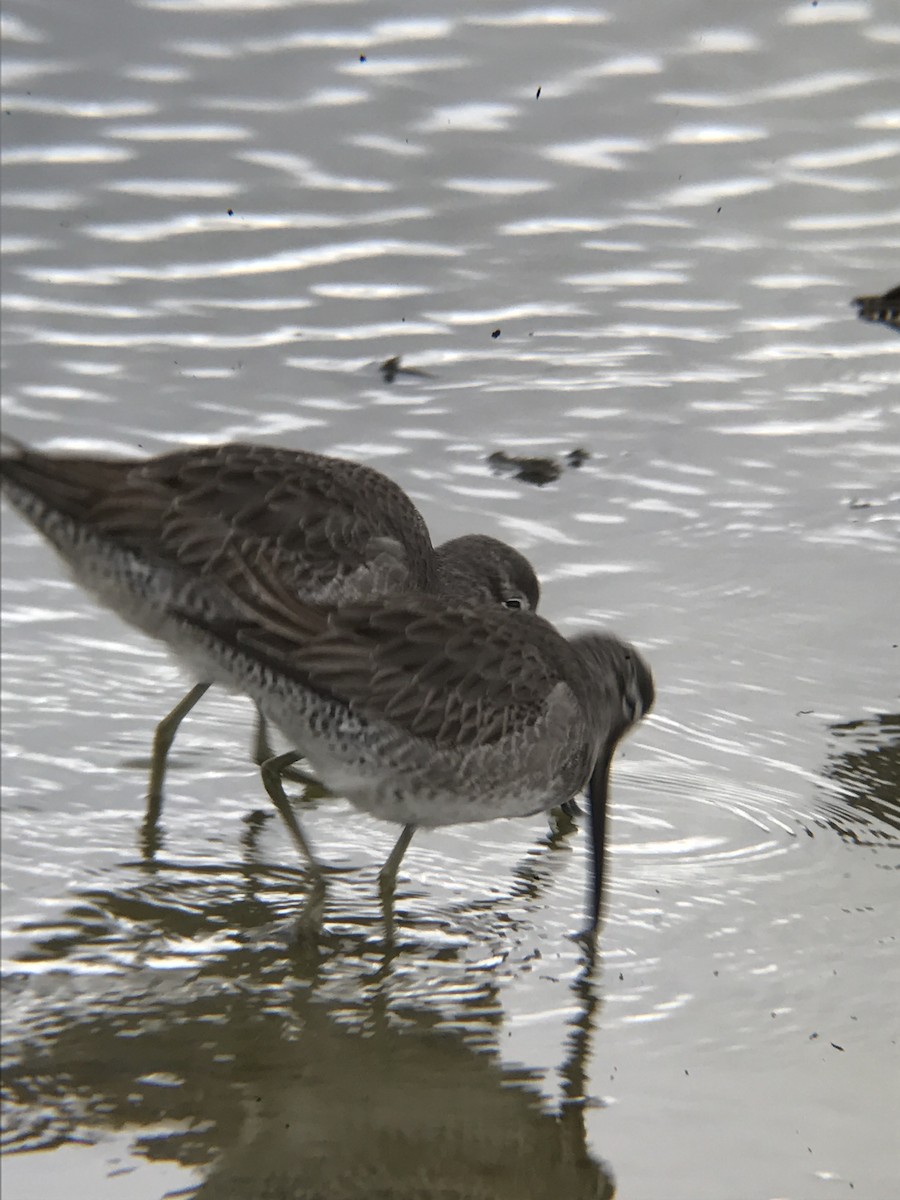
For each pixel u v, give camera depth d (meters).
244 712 12.72
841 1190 8.63
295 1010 9.82
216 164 19.42
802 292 18.41
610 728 11.61
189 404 15.84
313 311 17.47
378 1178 8.62
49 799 11.41
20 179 18.81
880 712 12.79
